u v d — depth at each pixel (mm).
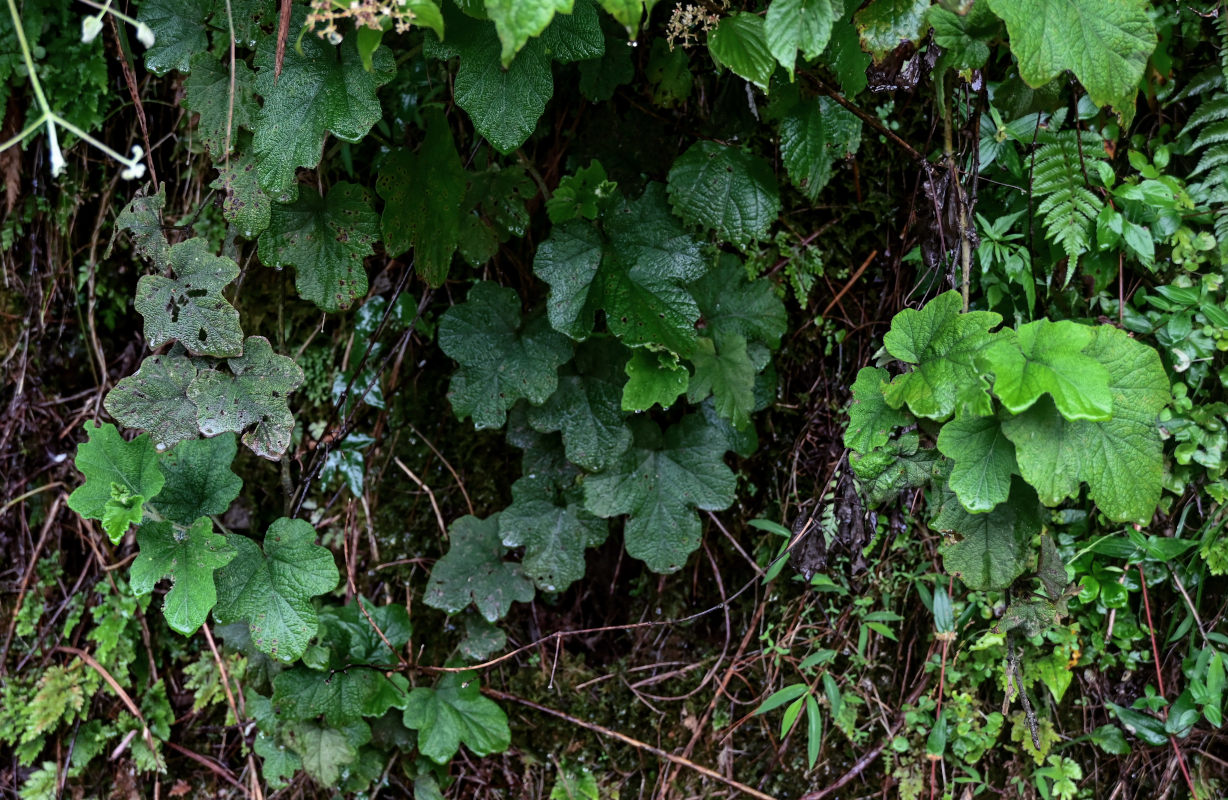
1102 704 1854
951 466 1236
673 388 1468
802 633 1855
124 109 1747
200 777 1812
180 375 1253
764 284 1685
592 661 1907
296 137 1212
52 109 1691
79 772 1766
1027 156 1591
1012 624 1332
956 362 1144
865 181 1785
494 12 827
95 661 1764
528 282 1764
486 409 1590
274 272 1723
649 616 1890
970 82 1347
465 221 1552
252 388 1271
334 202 1393
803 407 1849
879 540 1812
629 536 1683
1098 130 1653
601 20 1456
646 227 1513
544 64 1193
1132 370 1122
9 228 1750
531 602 1884
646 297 1473
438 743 1676
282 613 1362
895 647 1868
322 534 1797
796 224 1794
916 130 1761
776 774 1870
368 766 1735
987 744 1816
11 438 1783
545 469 1713
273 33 1223
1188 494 1769
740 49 1199
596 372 1627
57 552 1806
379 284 1755
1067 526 1758
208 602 1266
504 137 1214
